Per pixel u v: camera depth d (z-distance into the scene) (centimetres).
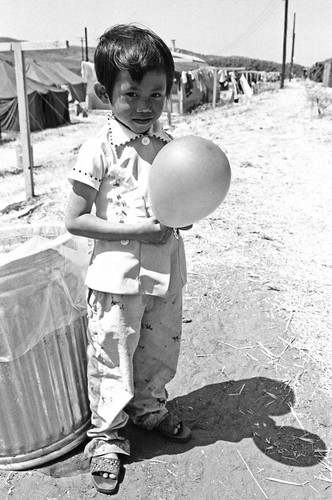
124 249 200
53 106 2398
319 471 232
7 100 2061
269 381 295
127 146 195
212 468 235
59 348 219
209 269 441
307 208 598
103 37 181
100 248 203
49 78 2734
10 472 231
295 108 1970
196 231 533
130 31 177
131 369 215
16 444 223
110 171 194
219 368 309
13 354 203
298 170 794
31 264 200
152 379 237
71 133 2061
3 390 208
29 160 753
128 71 173
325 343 327
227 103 3075
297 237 508
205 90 3241
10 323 199
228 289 404
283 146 1027
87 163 190
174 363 237
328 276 419
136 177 198
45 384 218
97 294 206
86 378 240
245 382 296
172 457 241
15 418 216
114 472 223
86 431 244
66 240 217
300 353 319
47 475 230
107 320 205
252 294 394
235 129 1402
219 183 175
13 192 848
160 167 174
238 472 232
